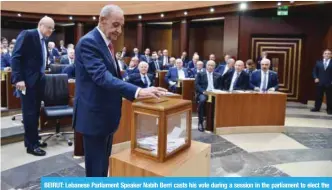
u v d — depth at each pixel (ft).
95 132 4.98
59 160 10.87
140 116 4.40
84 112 4.99
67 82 13.25
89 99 4.94
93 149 5.15
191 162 4.38
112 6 4.94
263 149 12.86
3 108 16.35
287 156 11.98
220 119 15.16
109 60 4.99
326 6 22.21
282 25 26.71
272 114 15.70
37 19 37.55
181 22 32.71
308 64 26.37
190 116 4.75
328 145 13.62
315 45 26.17
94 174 5.21
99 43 4.92
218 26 34.88
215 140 14.11
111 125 5.11
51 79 12.88
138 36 37.52
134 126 4.43
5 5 34.42
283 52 26.99
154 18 33.40
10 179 9.16
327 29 25.32
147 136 4.49
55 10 37.01
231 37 27.78
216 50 35.32
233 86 17.33
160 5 31.81
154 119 4.36
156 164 4.11
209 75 17.22
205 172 4.83
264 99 15.55
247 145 13.39
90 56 4.76
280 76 27.27
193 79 19.75
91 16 37.47
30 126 11.17
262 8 24.00
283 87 27.37
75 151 11.20
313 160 11.55
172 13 31.48
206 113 15.72
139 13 33.81
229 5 25.99
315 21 25.98
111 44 5.24
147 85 17.44
